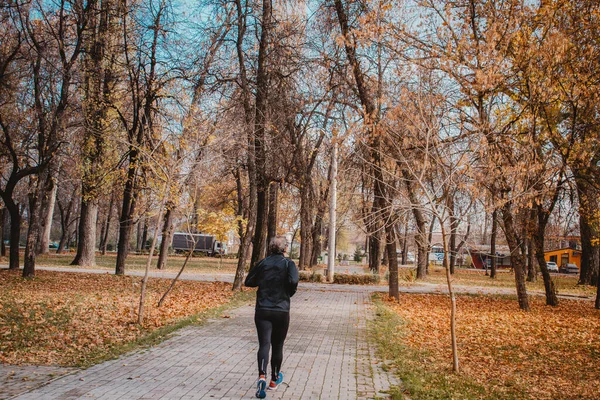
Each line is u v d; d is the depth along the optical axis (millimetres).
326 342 9570
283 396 5930
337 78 19094
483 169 10453
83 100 21594
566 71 15062
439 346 10125
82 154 24906
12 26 19922
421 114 9547
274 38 19969
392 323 12469
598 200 17781
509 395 6648
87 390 5828
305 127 24203
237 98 19719
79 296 15398
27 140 23141
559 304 20156
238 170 32219
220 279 26172
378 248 33781
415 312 15680
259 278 6336
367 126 12094
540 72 14430
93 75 21594
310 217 33594
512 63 14844
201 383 6324
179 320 11500
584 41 15148
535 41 14773
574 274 65188
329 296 19125
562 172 15664
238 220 25672
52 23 21219
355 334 10594
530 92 14828
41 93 20719
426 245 14516
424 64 13555
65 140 20844
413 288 25922
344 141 13164
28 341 8594
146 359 7586
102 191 28219
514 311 16953
